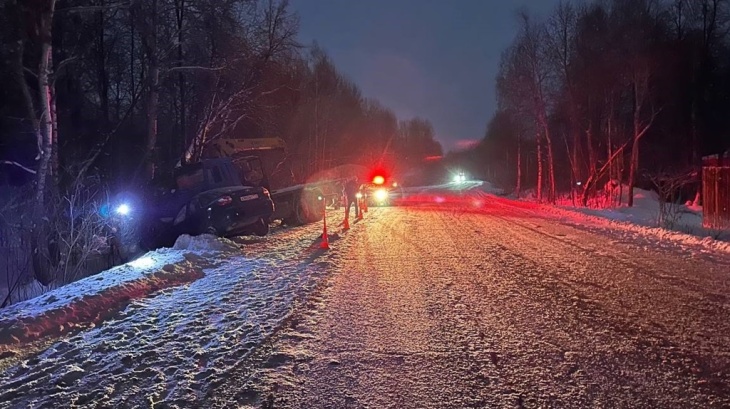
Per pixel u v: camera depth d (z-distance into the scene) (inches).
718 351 231.3
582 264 438.9
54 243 483.8
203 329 273.1
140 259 451.8
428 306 309.7
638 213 987.9
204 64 885.8
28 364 233.3
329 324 277.1
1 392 203.5
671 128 1568.7
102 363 229.6
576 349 235.3
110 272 397.4
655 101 1457.9
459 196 1752.0
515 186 2485.2
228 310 308.5
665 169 1432.1
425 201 1448.1
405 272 410.6
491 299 323.3
